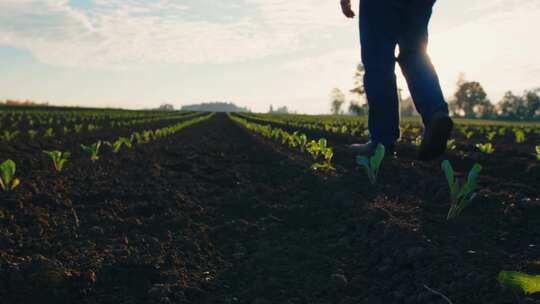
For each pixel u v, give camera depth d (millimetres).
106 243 2895
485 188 3967
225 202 4098
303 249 2822
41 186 4383
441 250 2393
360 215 3295
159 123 22625
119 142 7188
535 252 2354
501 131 12719
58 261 2492
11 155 6621
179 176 5438
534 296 1785
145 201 4031
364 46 4848
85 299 2150
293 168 5688
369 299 2064
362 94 64312
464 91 106938
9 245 2779
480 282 1946
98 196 4152
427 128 4406
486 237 2658
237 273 2514
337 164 5773
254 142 10266
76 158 6715
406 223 2898
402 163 5301
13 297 2086
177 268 2541
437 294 1929
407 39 4520
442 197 3629
